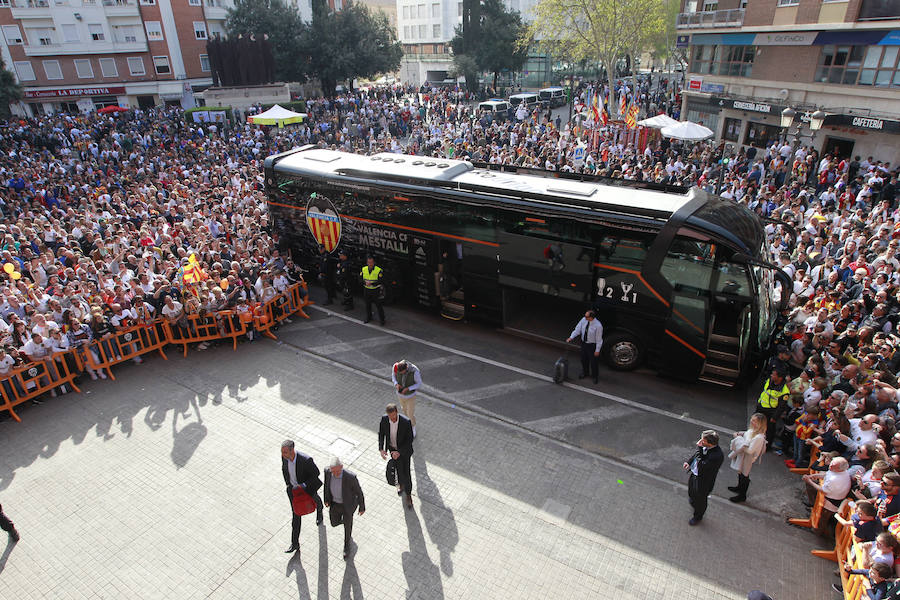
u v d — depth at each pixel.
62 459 9.13
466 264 12.36
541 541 7.38
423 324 13.72
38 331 10.74
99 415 10.27
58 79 49.50
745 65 31.17
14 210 20.36
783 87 28.86
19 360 10.34
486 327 13.46
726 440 9.27
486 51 57.66
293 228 15.72
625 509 7.89
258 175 22.19
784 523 7.59
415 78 78.56
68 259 14.02
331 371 11.65
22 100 47.78
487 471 8.69
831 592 6.59
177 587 6.85
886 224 13.44
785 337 10.68
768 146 28.09
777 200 17.28
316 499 7.04
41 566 7.20
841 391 7.89
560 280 11.18
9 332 10.89
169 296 11.98
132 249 14.42
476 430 9.67
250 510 8.02
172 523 7.80
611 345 11.18
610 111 38.09
